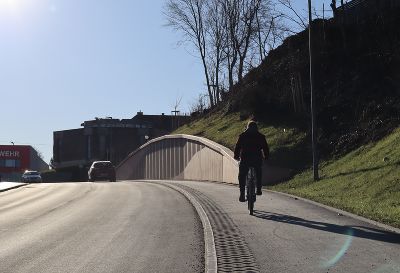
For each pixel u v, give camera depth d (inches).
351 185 674.8
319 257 327.0
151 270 319.0
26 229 499.8
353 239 376.2
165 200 740.0
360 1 1251.8
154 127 3604.8
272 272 295.9
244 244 374.3
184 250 376.8
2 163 4089.6
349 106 1028.5
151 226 491.8
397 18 1127.0
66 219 565.0
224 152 1117.7
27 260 356.8
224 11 1990.7
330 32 1264.8
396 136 781.9
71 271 321.4
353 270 292.4
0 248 402.6
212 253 348.2
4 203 809.5
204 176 1312.7
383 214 466.9
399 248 343.3
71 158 3659.0
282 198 666.8
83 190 1035.9
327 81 1147.3
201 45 2116.1
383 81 1024.2
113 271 319.0
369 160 754.2
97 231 471.5
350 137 930.1
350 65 1141.1
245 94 1360.7
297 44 1370.6
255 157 525.0
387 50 1074.7
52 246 405.1
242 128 1262.3
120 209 645.3
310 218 482.6
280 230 425.7
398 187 575.8
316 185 769.6
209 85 2111.2
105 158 3442.4
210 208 592.7
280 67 1364.4
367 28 1190.9
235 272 299.0
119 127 3503.9
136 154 2127.2
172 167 1640.0
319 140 982.4
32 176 2359.7
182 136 1542.8
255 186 525.7
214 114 1728.6
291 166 945.5
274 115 1216.2
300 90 1140.5
